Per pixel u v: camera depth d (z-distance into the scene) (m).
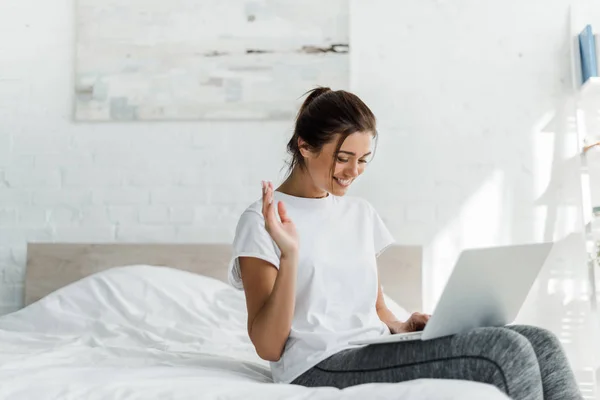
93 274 2.81
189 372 1.45
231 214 3.03
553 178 2.93
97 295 2.58
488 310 1.31
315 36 3.03
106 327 2.39
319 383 1.34
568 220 2.92
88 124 3.10
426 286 2.94
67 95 3.12
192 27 3.07
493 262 1.20
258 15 3.05
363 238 1.56
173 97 3.07
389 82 3.00
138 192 3.06
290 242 1.33
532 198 2.93
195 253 2.95
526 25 2.97
